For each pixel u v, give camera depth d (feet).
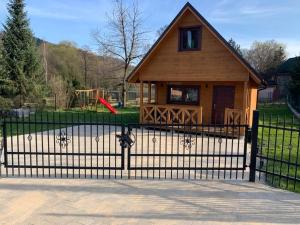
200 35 43.45
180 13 43.39
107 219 13.60
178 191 17.33
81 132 41.91
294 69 88.99
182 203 15.57
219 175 20.79
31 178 19.25
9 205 14.98
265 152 29.40
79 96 84.74
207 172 20.62
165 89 53.11
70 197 16.11
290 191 17.57
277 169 22.91
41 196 16.19
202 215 14.17
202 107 48.16
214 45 42.34
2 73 70.38
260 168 20.08
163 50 46.52
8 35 76.54
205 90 49.08
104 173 20.79
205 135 41.63
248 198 16.38
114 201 15.67
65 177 19.60
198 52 43.68
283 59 175.63
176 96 52.39
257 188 18.04
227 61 41.55
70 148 30.07
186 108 44.50
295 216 14.28
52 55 136.46
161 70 46.98
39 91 77.46
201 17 41.96
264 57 187.21
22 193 16.57
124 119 59.57
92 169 20.20
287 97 113.80
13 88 73.05
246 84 40.55
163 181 19.12
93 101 85.61
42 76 81.30
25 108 70.74
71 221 13.34
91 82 130.62
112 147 31.37
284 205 15.52
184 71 45.03
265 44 193.77
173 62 45.85
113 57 106.42
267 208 15.11
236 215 14.24
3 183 18.19
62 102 80.43
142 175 20.38
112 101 114.52
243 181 19.40
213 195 16.76
